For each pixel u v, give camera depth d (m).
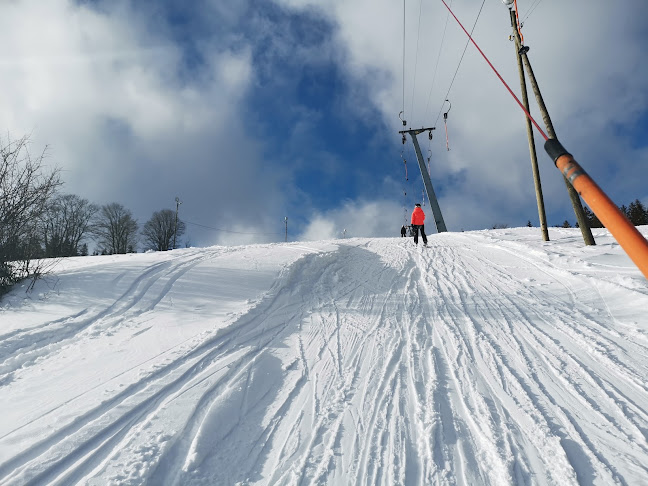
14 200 7.63
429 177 33.22
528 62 11.14
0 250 7.24
